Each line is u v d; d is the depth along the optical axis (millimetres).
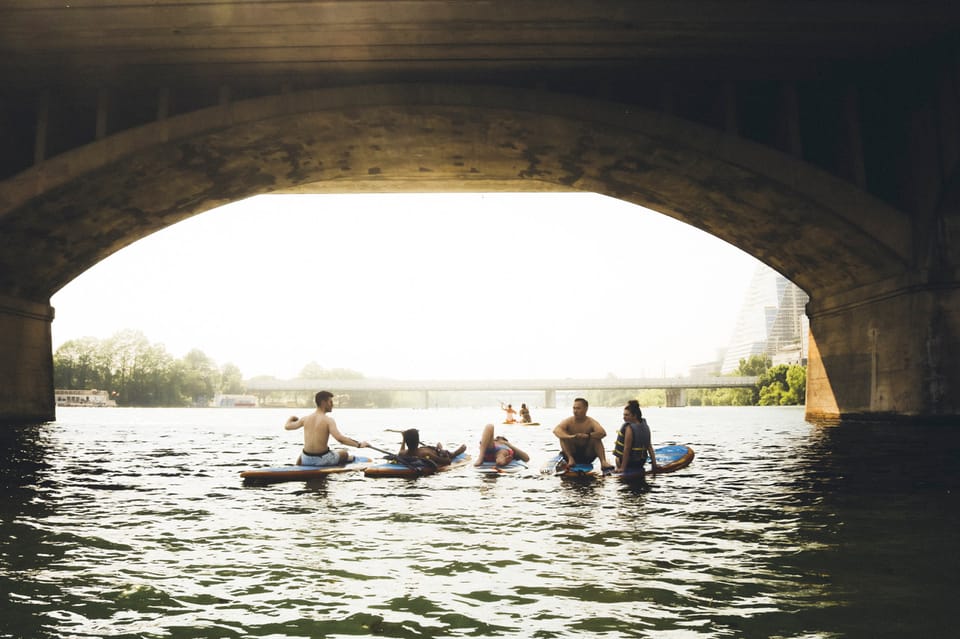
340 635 2754
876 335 19125
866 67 17484
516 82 18203
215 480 8102
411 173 23172
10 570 3795
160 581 3576
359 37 15766
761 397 92062
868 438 14086
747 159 17578
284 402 138125
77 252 22875
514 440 17266
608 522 5168
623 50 16484
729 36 15852
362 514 5590
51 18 14891
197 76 17859
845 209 17500
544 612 3031
